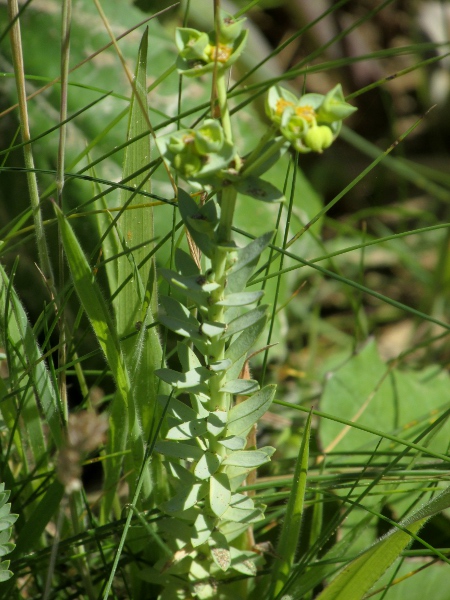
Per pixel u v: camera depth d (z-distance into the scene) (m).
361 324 1.00
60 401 0.69
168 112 0.96
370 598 0.73
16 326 0.69
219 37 0.61
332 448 0.80
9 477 0.71
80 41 0.97
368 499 0.76
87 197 0.88
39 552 0.69
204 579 0.68
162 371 0.65
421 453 0.71
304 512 0.76
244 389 0.65
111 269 0.71
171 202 0.68
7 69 0.96
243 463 0.66
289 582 0.68
